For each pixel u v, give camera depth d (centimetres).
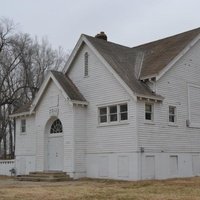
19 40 5966
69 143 3134
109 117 3050
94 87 3183
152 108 2992
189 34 3466
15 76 6047
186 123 3241
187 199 1708
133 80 3042
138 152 2823
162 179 2889
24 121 3766
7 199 1738
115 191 2042
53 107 3306
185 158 3184
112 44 3491
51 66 6450
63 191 2053
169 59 3128
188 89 3306
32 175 3133
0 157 6419
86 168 3148
